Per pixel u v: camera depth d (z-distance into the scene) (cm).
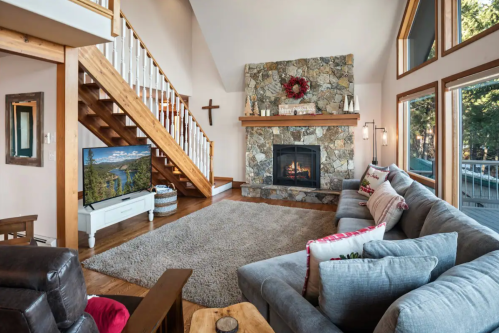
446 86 355
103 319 110
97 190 365
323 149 604
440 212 200
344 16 535
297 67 620
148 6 622
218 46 640
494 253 123
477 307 94
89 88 426
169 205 479
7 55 340
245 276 190
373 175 413
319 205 557
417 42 470
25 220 243
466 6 337
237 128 731
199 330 122
